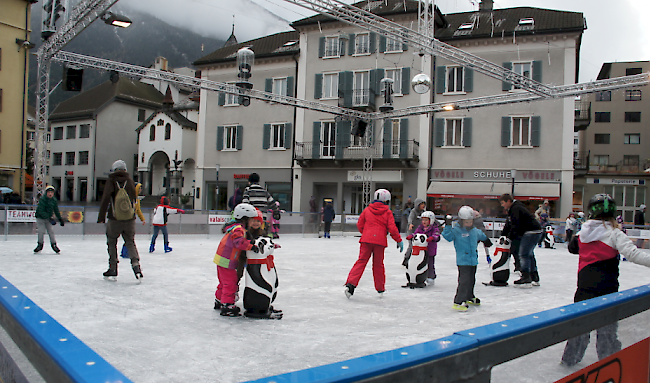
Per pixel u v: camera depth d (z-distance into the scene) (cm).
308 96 2975
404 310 599
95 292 634
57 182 4800
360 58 2850
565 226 1939
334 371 118
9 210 1385
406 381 128
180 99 4847
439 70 2666
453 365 142
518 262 877
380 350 419
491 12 2856
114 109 4619
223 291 534
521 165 2516
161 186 4303
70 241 1386
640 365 261
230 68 3197
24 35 2888
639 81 1448
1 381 166
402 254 1364
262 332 471
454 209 2628
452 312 592
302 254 1264
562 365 192
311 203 2555
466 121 2614
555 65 2439
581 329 205
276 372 356
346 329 494
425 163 2684
